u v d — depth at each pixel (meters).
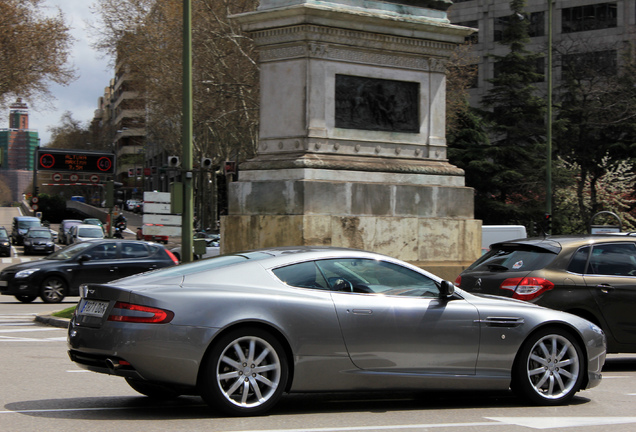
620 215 50.06
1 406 7.35
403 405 7.78
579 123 50.06
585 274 10.07
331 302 7.08
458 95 49.59
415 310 7.34
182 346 6.54
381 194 15.89
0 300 22.66
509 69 52.16
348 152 15.80
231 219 16.02
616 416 7.31
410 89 16.70
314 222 14.95
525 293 9.84
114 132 122.38
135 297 6.63
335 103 15.74
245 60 38.56
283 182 15.27
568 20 70.81
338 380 7.06
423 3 16.89
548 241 10.38
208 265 7.26
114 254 21.64
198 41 39.69
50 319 15.61
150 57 44.75
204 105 41.28
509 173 49.16
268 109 15.89
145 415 6.95
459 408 7.64
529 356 7.73
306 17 15.20
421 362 7.33
